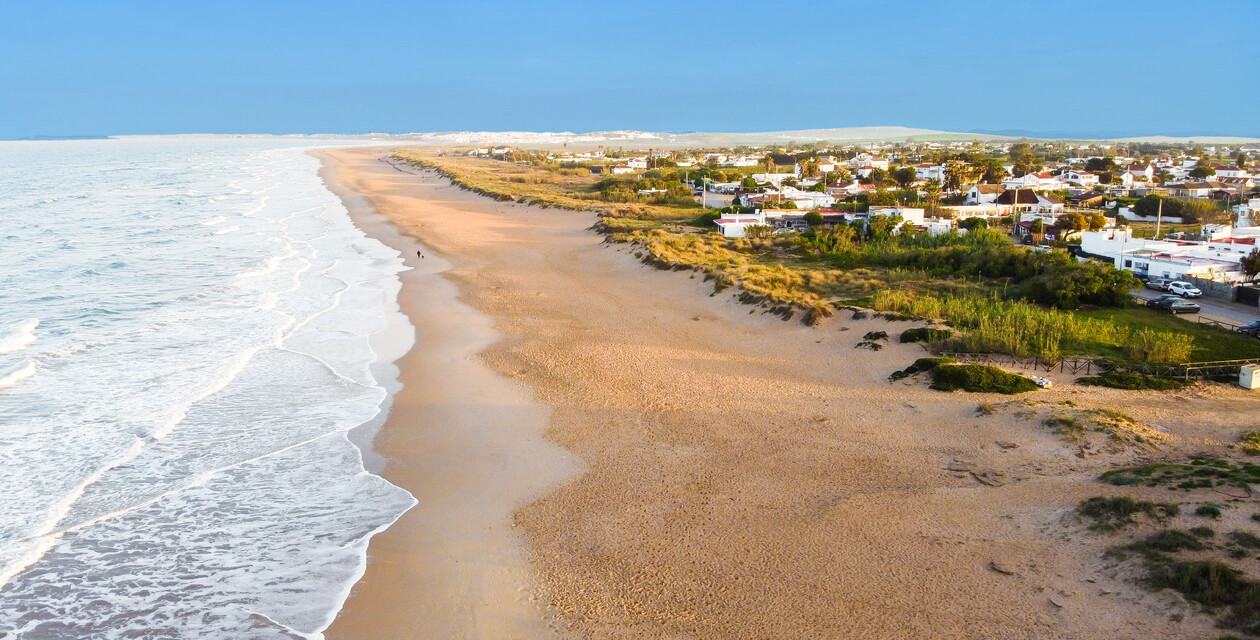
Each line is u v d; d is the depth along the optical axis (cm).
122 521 1955
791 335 3412
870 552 1688
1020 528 1730
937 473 2069
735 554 1717
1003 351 2975
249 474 2203
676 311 4003
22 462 2253
